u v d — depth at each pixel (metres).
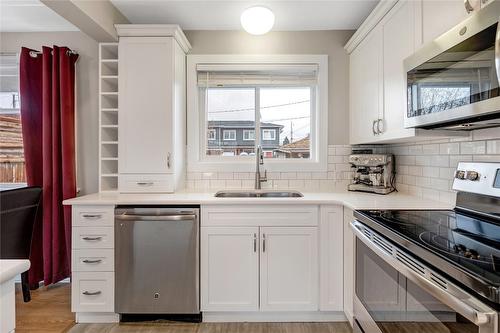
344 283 2.04
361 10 2.36
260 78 2.73
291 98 2.85
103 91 2.52
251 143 2.86
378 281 1.31
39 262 2.64
